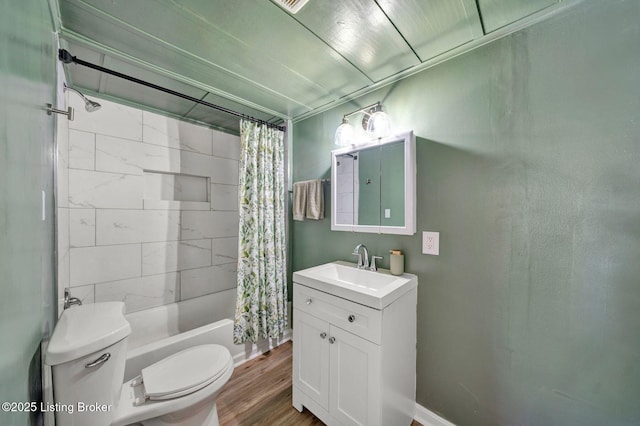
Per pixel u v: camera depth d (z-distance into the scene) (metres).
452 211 1.32
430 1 1.00
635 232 0.88
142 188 2.03
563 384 1.02
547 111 1.05
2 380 0.47
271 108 2.08
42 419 0.85
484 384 1.22
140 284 2.01
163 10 1.06
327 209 2.02
